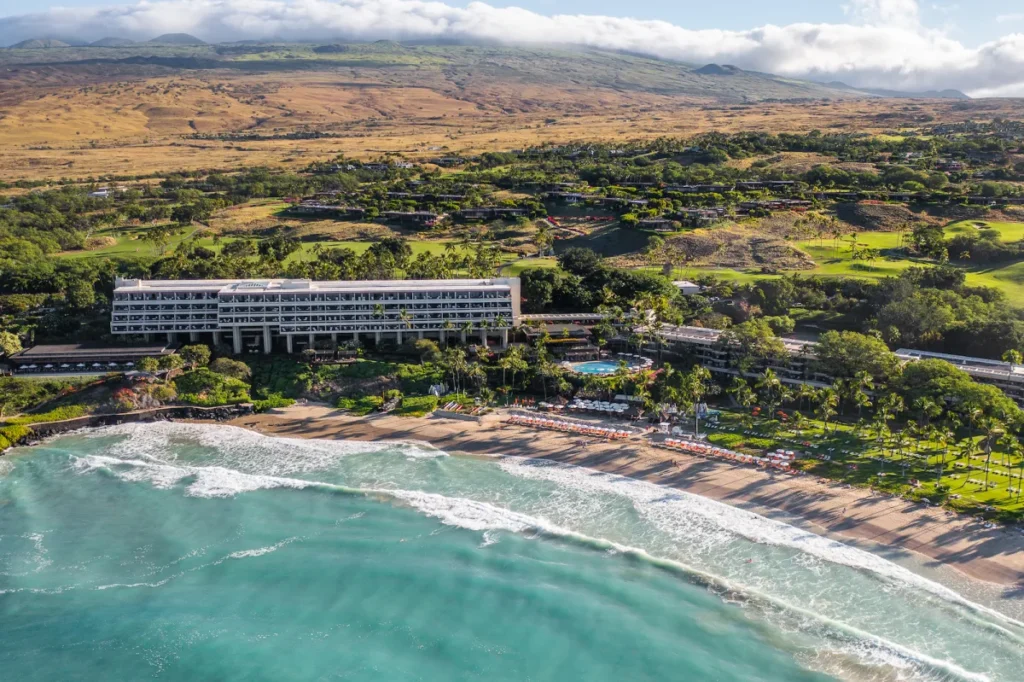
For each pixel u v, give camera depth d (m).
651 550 141.00
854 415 192.88
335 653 120.19
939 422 182.12
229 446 188.25
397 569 138.50
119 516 157.38
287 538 148.62
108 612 129.38
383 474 172.00
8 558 143.25
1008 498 149.62
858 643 116.50
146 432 197.00
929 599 124.19
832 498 153.25
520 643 121.25
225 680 114.94
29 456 184.75
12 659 119.44
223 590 134.50
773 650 116.69
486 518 153.00
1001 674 109.00
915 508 148.00
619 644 119.50
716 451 173.75
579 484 164.50
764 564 135.25
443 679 114.69
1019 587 125.69
